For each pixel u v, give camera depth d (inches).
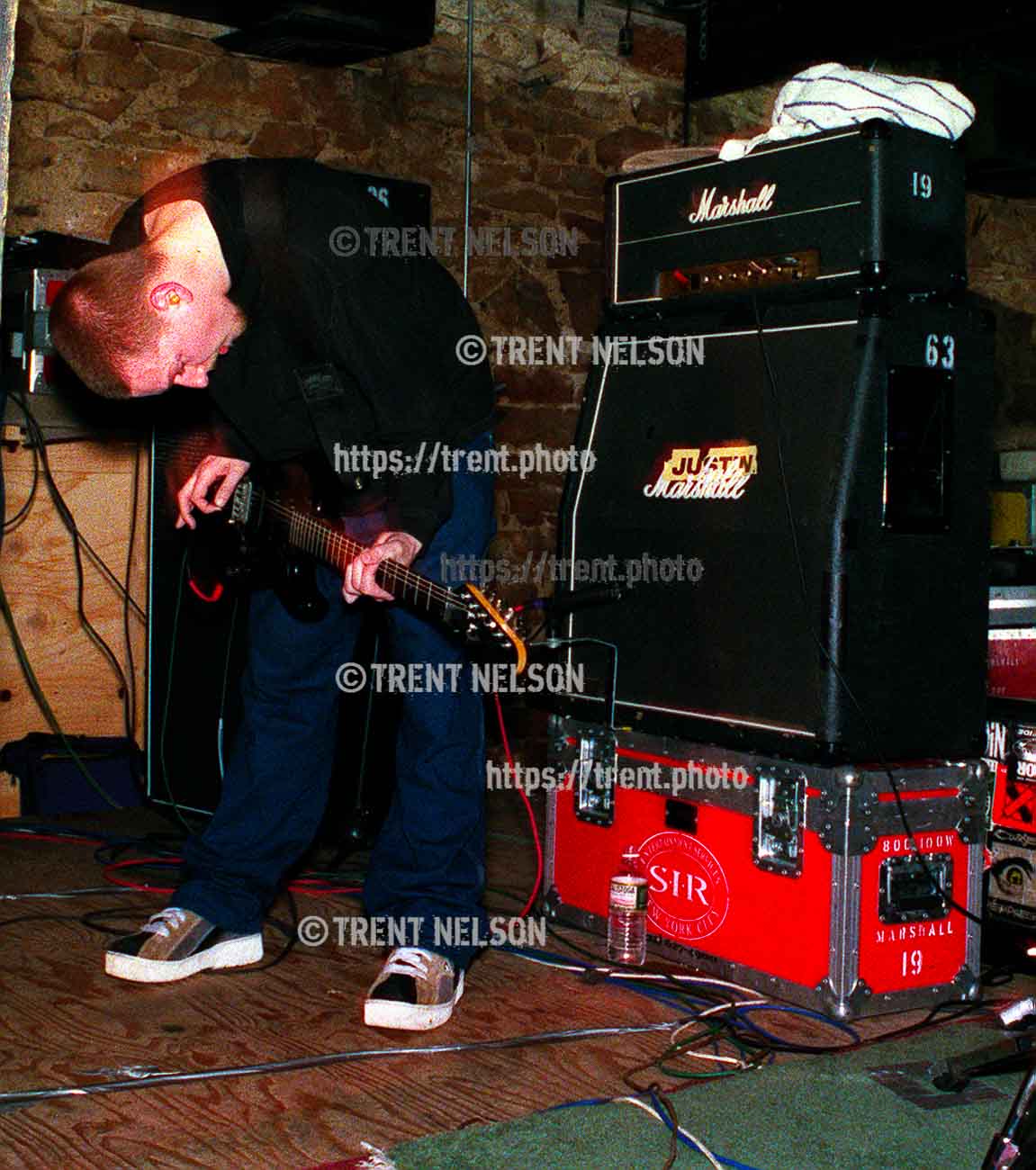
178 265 79.2
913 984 90.7
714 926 96.3
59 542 151.0
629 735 102.5
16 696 150.0
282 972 96.7
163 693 145.6
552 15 194.1
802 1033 86.7
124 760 149.7
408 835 89.8
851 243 89.0
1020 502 187.6
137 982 93.5
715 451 97.4
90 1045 82.4
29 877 121.0
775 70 191.9
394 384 81.2
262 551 93.5
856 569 87.8
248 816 96.5
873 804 87.7
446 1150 68.8
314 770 97.3
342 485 86.9
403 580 81.5
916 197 89.7
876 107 91.0
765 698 92.5
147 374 80.8
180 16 165.3
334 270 79.1
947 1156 69.7
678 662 99.2
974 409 93.7
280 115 173.8
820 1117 74.0
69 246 142.2
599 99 199.3
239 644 135.0
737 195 96.8
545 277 195.8
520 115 192.7
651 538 101.4
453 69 186.5
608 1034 86.2
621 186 106.4
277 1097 75.5
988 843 102.4
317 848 131.4
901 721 90.7
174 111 166.9
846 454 87.7
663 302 103.0
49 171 159.5
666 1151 69.2
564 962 100.6
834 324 90.3
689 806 97.9
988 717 102.8
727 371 97.3
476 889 91.2
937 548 92.0
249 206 79.2
